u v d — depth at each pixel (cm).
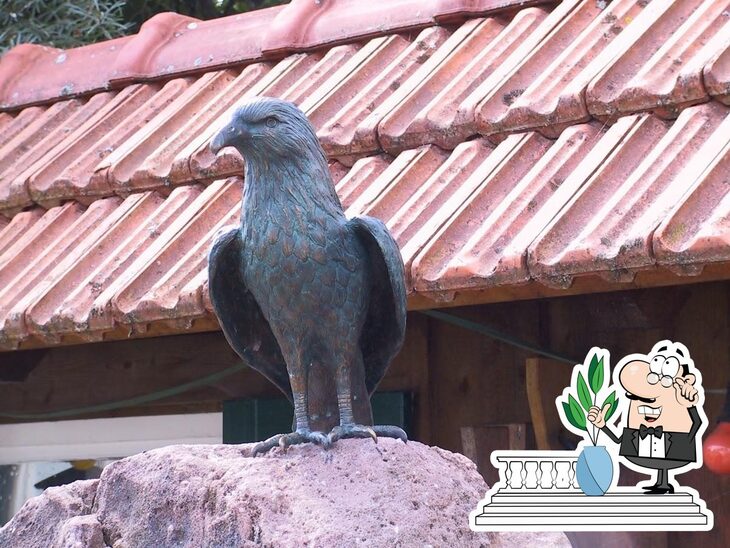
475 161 809
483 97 834
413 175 816
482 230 726
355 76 941
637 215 678
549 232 688
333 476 533
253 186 545
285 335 551
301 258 536
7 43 1625
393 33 990
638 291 825
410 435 885
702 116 736
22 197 1005
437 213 764
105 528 556
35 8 1662
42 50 1203
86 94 1127
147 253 856
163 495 542
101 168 973
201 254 831
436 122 840
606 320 833
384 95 908
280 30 1033
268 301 546
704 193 664
